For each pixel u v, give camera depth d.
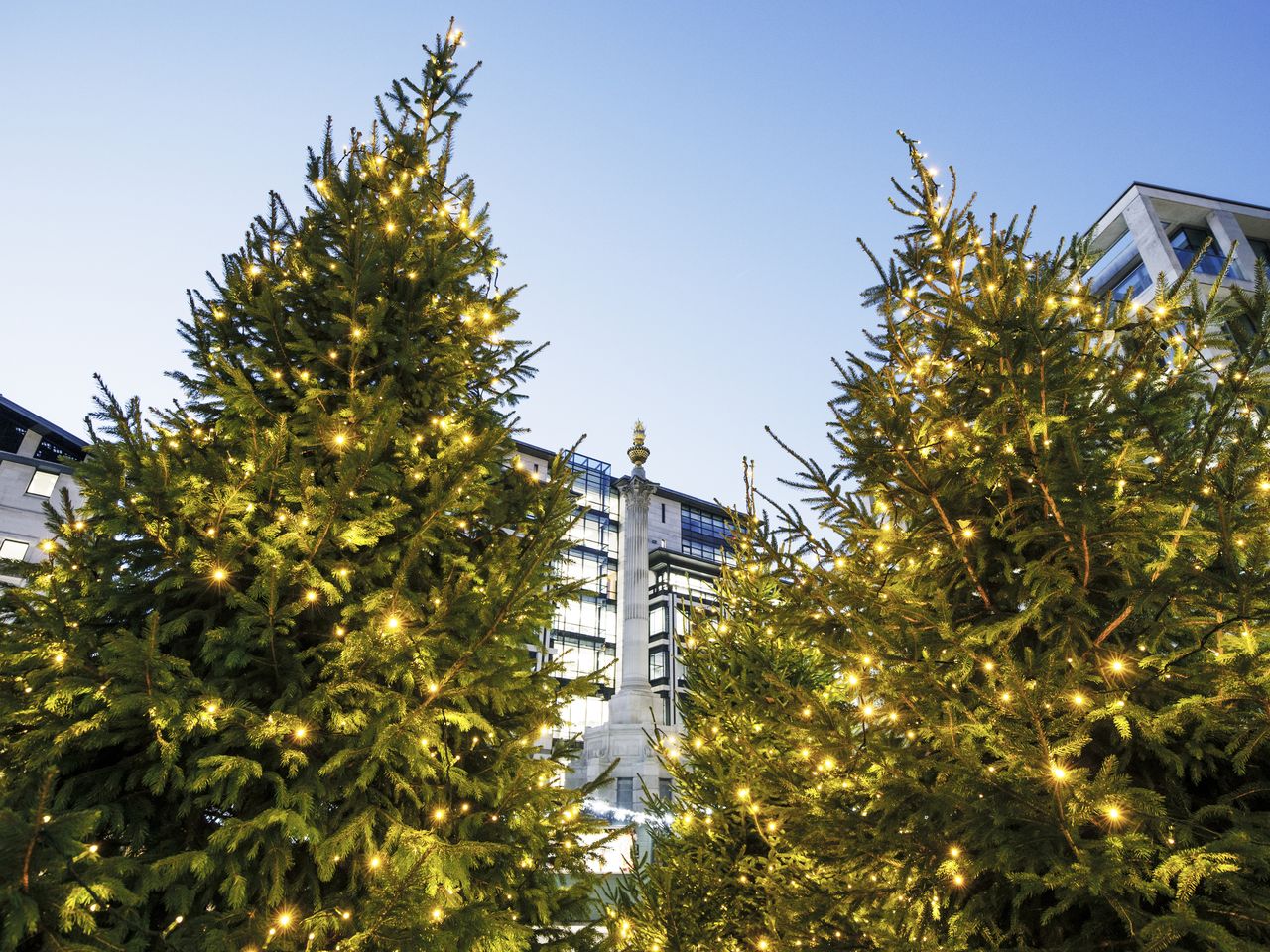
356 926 3.62
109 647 3.32
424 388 5.78
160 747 3.61
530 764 4.79
